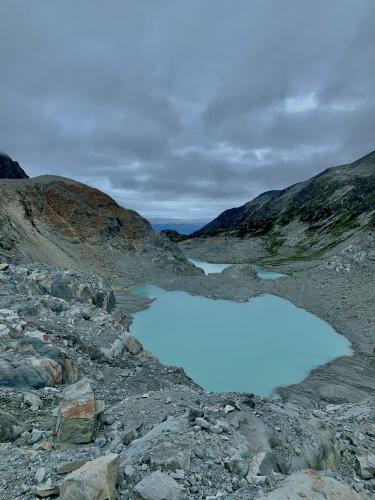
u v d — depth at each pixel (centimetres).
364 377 3788
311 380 3703
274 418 1356
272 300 7025
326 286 7856
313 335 5141
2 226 6575
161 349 4475
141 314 5859
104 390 1897
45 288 3725
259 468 964
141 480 821
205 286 7906
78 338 2441
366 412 2008
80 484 734
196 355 4325
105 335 2684
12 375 1580
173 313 6012
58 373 1744
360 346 4716
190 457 931
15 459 952
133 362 2567
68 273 4231
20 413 1332
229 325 5491
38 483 817
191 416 1159
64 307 2967
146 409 1371
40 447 1077
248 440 1116
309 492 812
